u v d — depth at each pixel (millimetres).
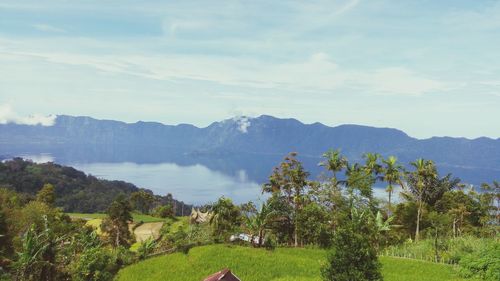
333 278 32500
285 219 68688
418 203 83000
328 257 33344
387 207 78750
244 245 61750
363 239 32562
